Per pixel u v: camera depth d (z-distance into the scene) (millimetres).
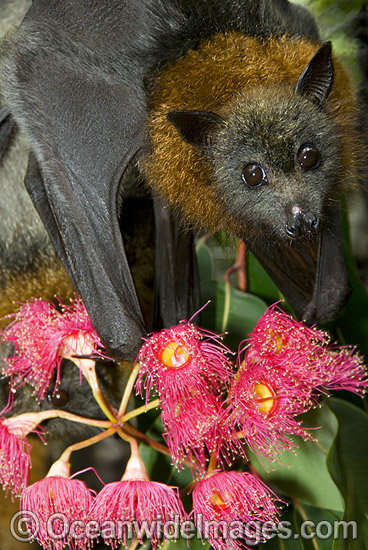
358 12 704
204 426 574
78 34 628
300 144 593
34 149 620
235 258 708
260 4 629
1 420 599
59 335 602
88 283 611
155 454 637
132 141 618
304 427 630
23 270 688
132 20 625
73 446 589
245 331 670
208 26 619
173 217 651
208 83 601
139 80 618
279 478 628
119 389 691
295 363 586
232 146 596
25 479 594
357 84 671
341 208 646
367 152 635
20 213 680
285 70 603
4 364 681
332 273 646
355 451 645
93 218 616
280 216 597
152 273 713
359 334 676
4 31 672
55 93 620
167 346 581
